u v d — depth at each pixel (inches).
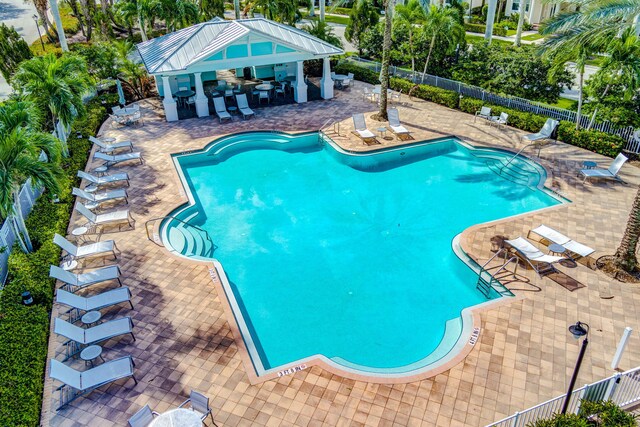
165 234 738.2
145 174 906.7
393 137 1043.9
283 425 443.2
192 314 571.8
